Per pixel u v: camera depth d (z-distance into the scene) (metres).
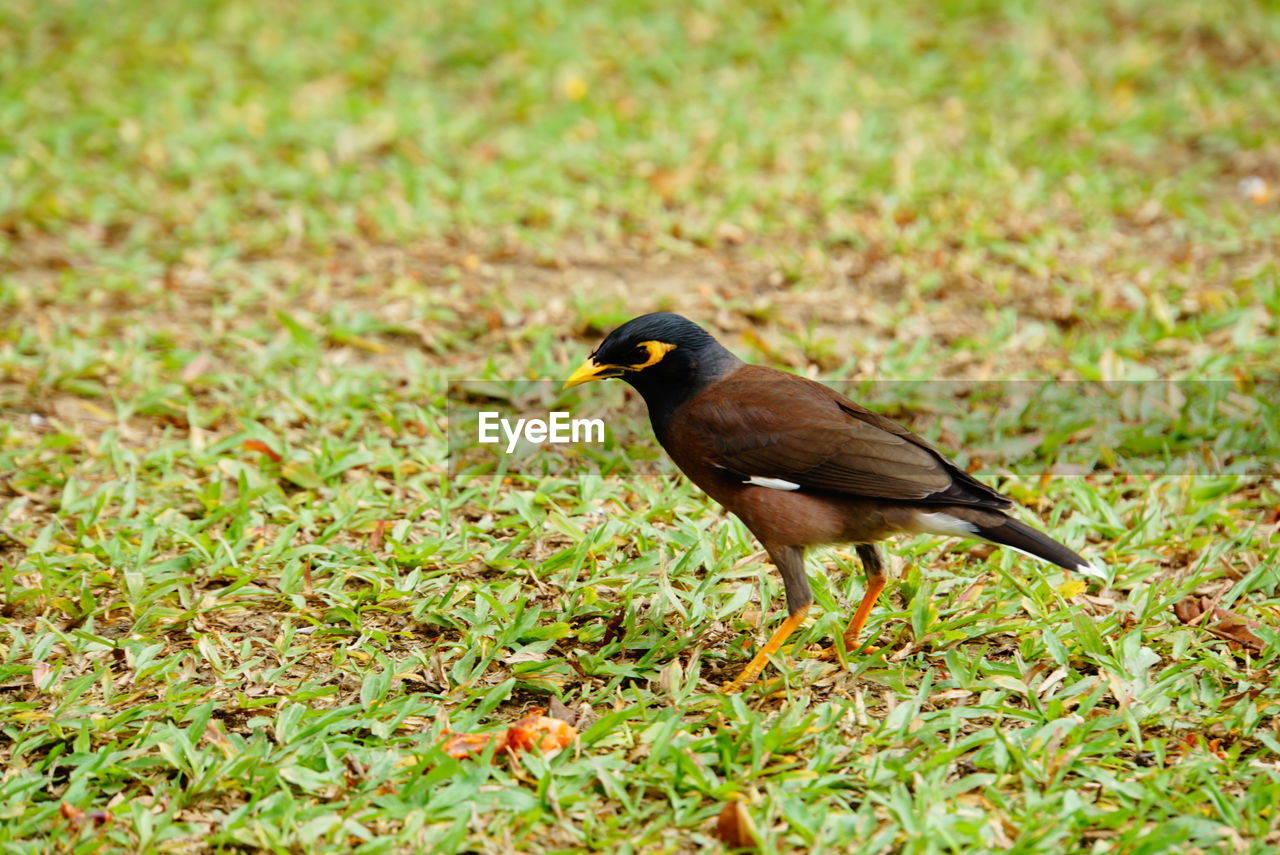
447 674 8.38
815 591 8.96
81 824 6.92
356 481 10.95
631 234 15.84
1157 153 17.98
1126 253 14.99
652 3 22.28
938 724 7.63
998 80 19.83
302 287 14.49
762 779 7.25
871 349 13.01
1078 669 8.38
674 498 10.33
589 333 13.62
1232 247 15.02
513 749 7.46
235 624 8.96
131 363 12.60
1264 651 8.47
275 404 11.97
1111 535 10.02
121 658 8.59
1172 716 7.81
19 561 9.75
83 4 22.34
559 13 21.75
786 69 20.45
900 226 15.88
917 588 9.06
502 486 10.91
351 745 7.53
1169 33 21.56
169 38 21.44
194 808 7.16
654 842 6.81
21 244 15.59
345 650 8.51
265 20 22.14
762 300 14.13
